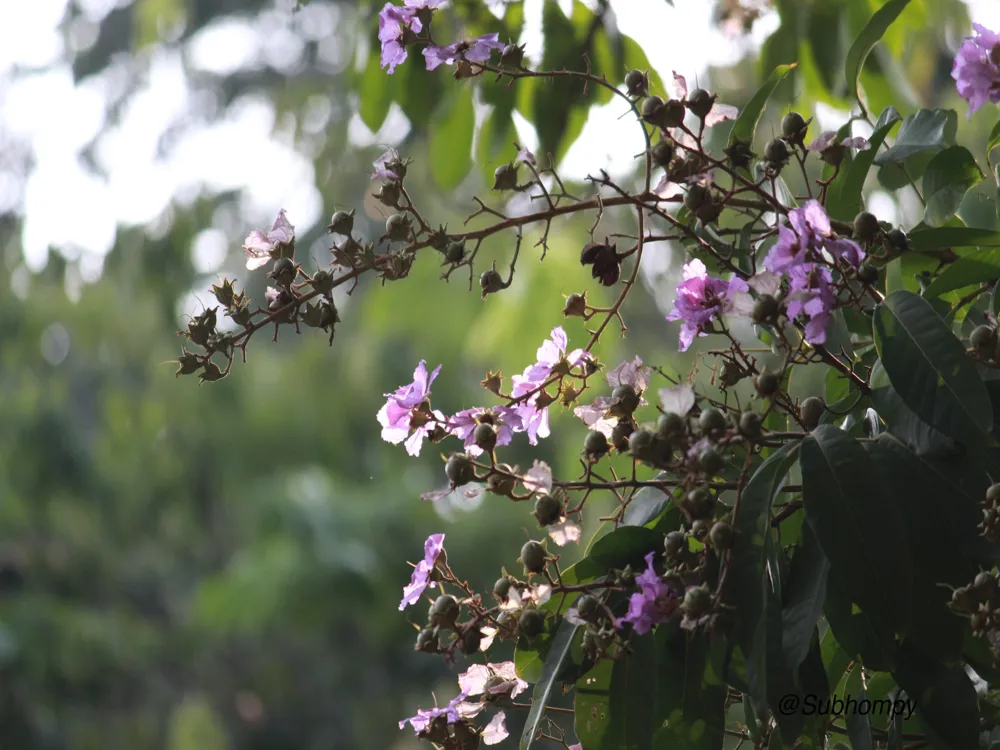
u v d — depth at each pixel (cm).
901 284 171
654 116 152
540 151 198
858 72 170
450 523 680
